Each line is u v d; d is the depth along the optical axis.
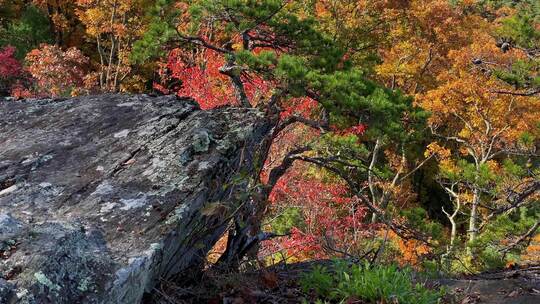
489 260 10.52
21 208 3.16
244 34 8.77
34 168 3.68
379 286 3.58
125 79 22.56
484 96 19.83
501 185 10.14
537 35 12.00
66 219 3.06
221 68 8.03
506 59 11.92
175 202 3.32
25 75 21.11
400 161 23.53
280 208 12.21
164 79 19.84
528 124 19.48
